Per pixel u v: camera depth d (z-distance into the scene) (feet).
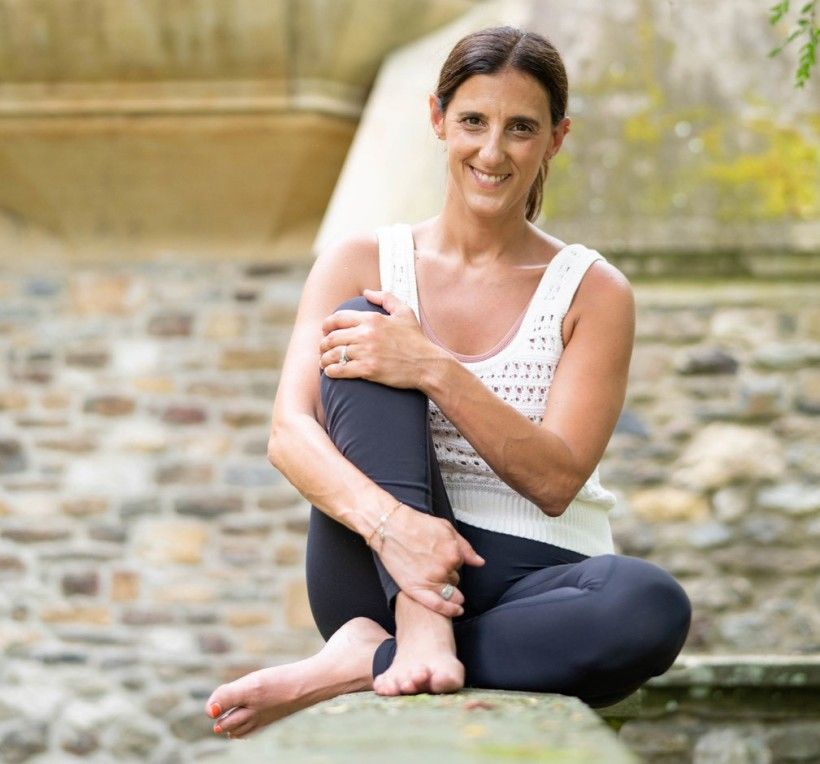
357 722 5.54
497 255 8.31
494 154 7.72
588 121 22.08
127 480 23.47
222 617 23.08
